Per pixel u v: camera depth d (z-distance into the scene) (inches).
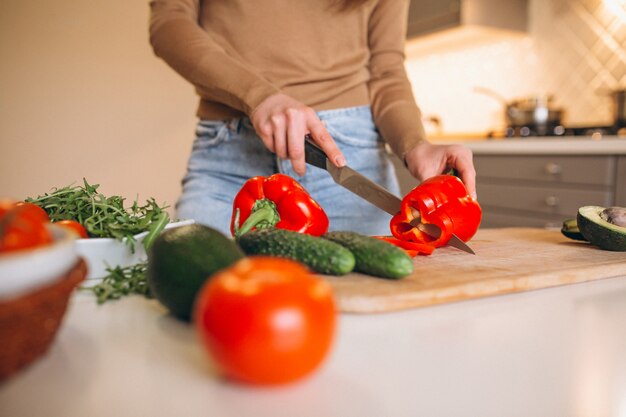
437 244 35.8
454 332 20.1
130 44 109.0
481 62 130.1
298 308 13.7
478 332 20.1
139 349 17.4
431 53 142.2
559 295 26.0
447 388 15.1
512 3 115.1
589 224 35.4
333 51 49.2
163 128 113.9
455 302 24.5
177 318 20.7
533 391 15.0
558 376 15.9
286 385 15.0
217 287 14.3
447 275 27.0
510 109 114.1
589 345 18.6
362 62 50.9
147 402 13.9
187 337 18.6
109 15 106.7
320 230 36.6
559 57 113.4
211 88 42.3
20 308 13.6
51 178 108.3
